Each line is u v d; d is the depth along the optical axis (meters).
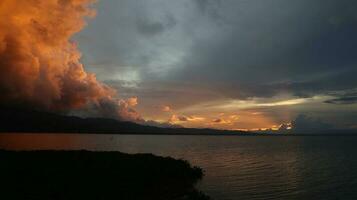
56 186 30.73
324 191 41.41
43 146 128.38
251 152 125.19
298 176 56.41
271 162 83.75
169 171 48.03
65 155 55.84
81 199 27.05
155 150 125.19
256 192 39.44
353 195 38.84
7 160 46.56
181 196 33.94
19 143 150.50
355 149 150.38
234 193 38.38
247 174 57.94
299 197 37.16
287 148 160.38
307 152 127.75
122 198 29.12
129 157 58.97
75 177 35.97
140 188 34.62
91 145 150.75
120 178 38.06
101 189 31.36
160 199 31.44
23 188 29.20
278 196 37.31
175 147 153.88
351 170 67.00
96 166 45.06
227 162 81.62
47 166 42.53
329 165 77.38
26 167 40.69
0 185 29.84
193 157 96.25
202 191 39.03
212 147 162.12
